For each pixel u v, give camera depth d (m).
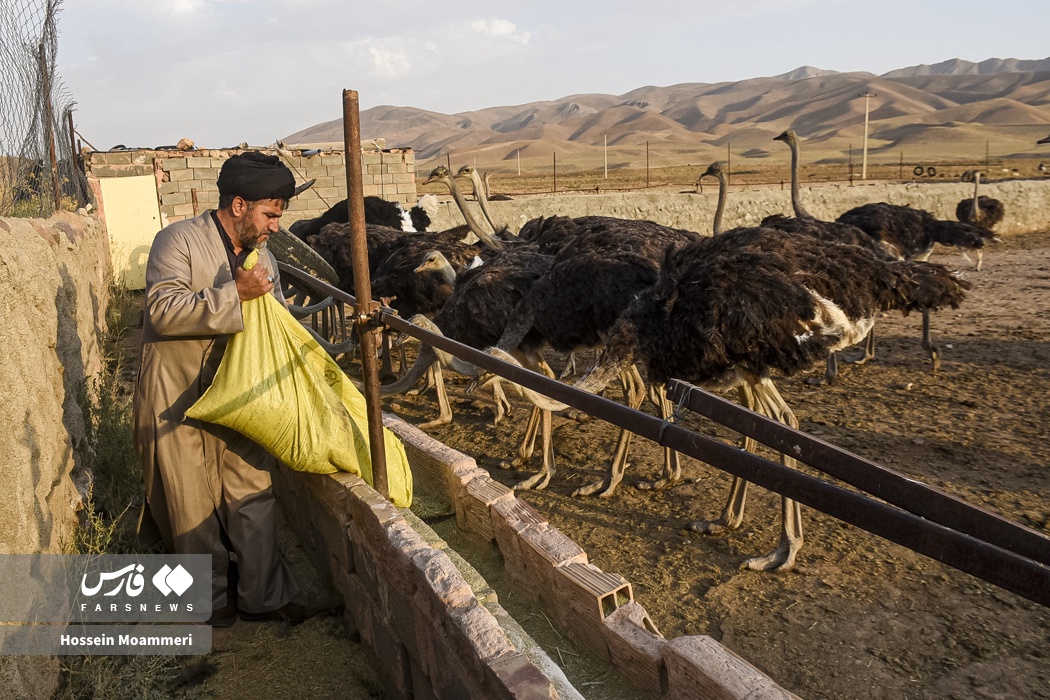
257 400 3.31
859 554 4.49
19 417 3.04
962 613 3.89
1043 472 5.46
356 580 3.42
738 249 4.43
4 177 4.61
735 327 4.19
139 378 3.42
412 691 2.99
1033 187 21.28
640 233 5.88
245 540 3.51
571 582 2.95
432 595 2.60
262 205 3.35
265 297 3.42
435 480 4.06
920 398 7.26
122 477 4.67
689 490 5.47
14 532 2.75
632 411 2.11
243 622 3.63
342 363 9.51
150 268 3.26
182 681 3.25
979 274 14.44
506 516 3.43
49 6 5.15
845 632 3.77
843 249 4.49
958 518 1.47
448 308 6.20
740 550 4.61
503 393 7.20
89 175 13.60
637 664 2.64
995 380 7.73
